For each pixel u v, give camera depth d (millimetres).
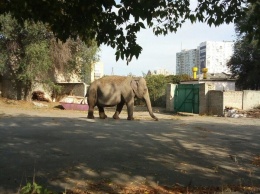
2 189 5535
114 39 5055
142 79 18656
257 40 5340
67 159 7793
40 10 5062
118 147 9438
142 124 15828
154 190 5664
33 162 7453
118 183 6055
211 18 6531
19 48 28281
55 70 32531
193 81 34406
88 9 5012
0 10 5008
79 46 31719
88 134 11789
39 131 12305
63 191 5523
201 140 11227
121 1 4820
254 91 25516
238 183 6160
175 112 28125
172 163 7676
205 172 6949
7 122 15305
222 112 23984
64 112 24484
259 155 8891
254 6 5215
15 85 31422
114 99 18094
